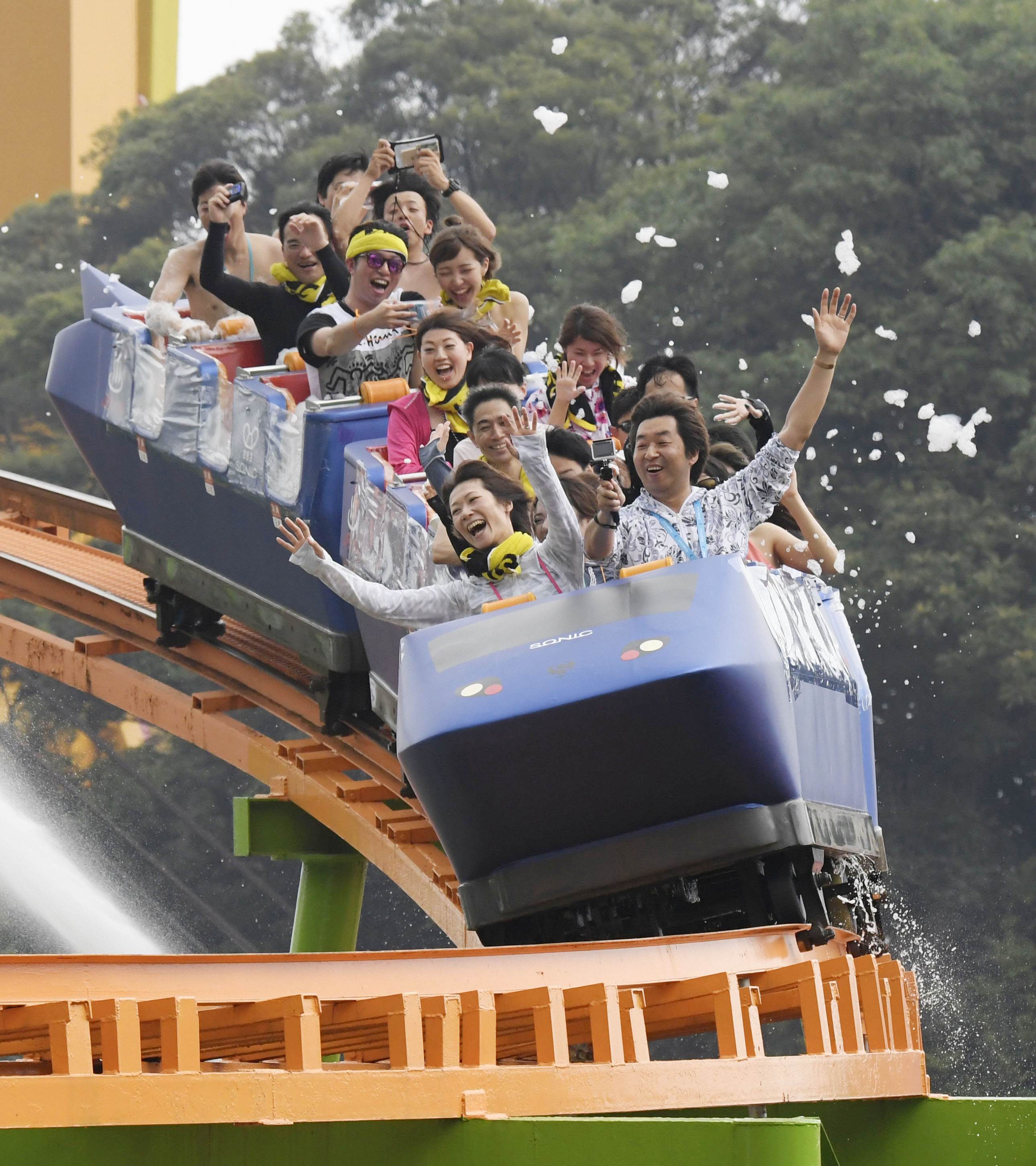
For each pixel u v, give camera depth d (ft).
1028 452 398.83
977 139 440.86
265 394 112.98
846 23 467.11
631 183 520.83
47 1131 49.62
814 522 102.17
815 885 75.97
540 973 61.00
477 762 73.41
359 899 142.61
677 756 72.49
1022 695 387.14
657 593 76.33
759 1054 65.98
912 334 417.90
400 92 631.15
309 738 133.49
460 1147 54.13
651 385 97.50
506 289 115.03
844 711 84.33
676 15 652.89
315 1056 50.29
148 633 145.89
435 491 97.19
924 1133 80.53
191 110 640.58
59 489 176.55
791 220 436.76
